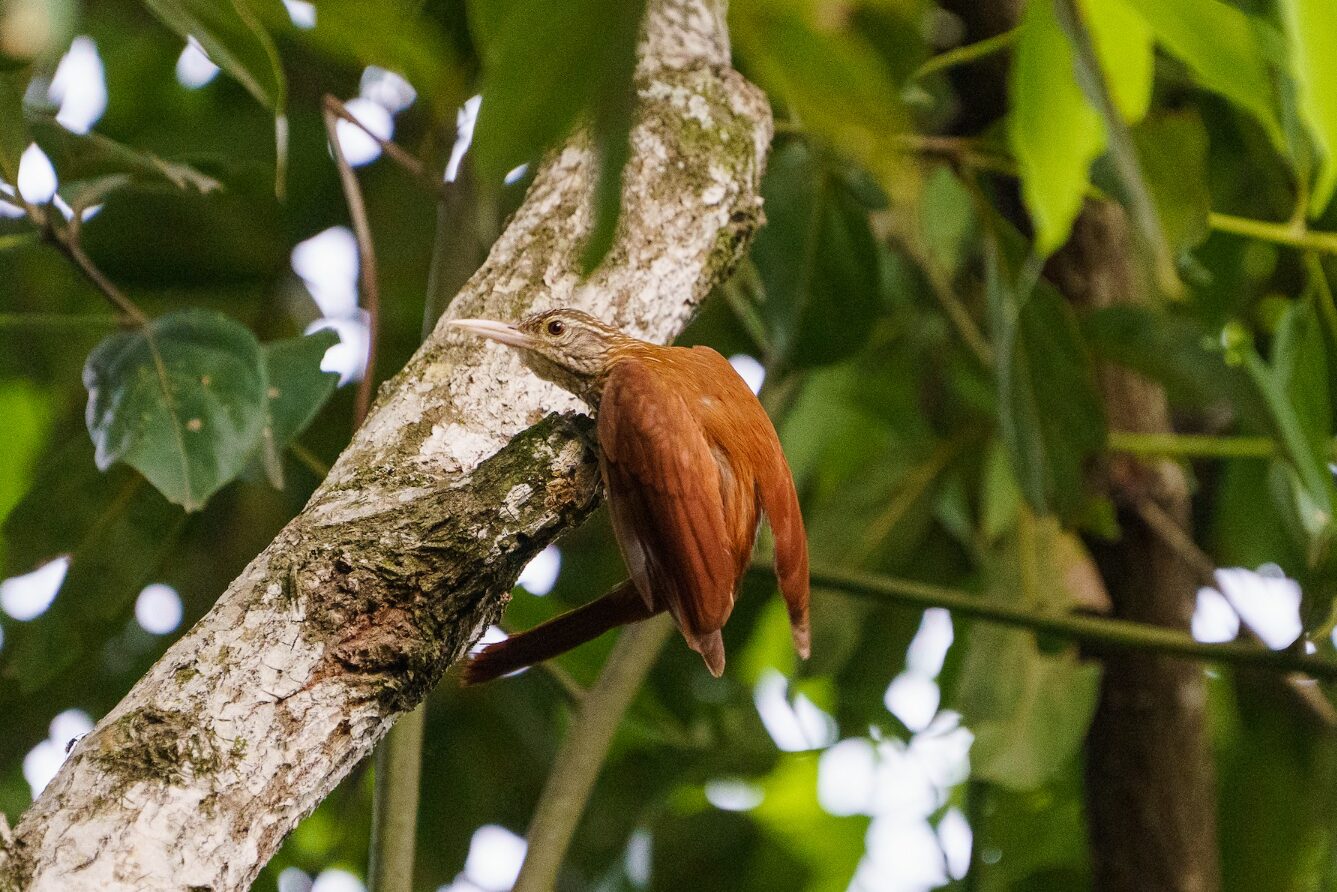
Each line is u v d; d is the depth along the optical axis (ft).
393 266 34.99
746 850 41.24
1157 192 26.61
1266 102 15.24
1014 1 31.24
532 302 19.20
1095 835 34.65
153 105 35.91
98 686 33.19
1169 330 30.37
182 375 22.02
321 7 14.38
